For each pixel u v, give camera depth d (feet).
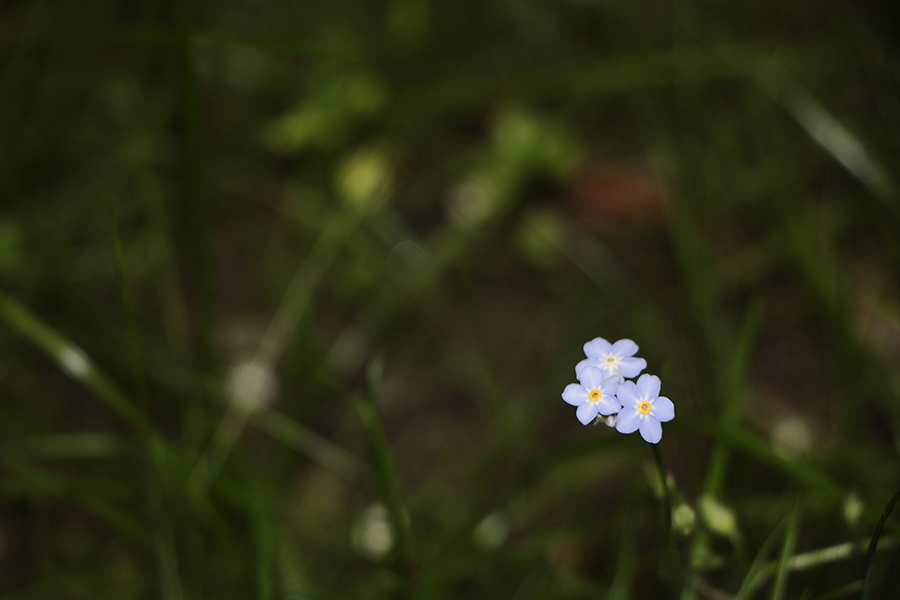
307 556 1.19
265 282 1.47
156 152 1.50
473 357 1.41
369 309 1.45
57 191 1.51
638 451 1.23
